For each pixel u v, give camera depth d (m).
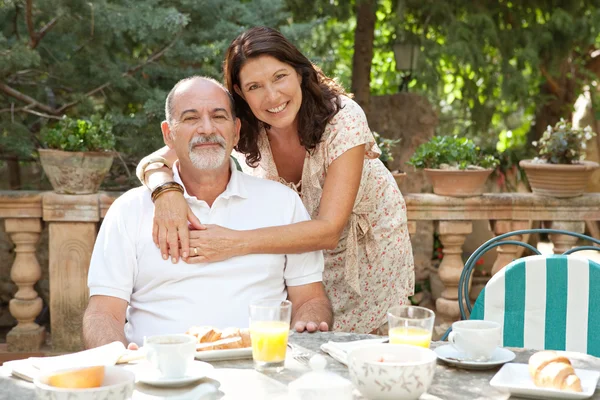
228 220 2.59
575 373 1.67
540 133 8.84
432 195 4.30
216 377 1.74
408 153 7.08
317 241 2.53
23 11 5.27
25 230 4.12
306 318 2.41
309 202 2.87
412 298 5.62
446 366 1.83
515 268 2.27
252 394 1.63
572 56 8.48
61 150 3.93
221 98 2.51
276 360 1.77
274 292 2.53
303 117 2.68
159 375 1.70
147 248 2.46
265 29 2.59
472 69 6.67
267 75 2.55
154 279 2.46
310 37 5.72
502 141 9.96
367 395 1.60
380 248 3.08
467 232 4.30
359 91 7.57
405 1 6.93
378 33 9.38
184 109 2.48
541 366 1.66
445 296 4.41
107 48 5.59
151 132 5.07
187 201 2.56
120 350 1.86
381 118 7.27
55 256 4.03
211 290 2.45
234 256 2.47
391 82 9.66
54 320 4.06
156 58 5.47
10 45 5.24
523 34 6.95
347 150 2.68
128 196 2.54
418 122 7.18
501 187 7.44
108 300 2.45
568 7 7.11
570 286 2.22
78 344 4.07
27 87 5.55
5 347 4.29
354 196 2.69
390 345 1.66
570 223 4.30
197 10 5.50
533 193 4.39
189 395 1.60
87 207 3.99
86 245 4.02
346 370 1.80
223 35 5.48
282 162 2.90
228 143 2.53
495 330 1.82
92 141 3.98
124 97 5.52
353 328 3.19
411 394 1.56
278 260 2.53
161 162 2.60
